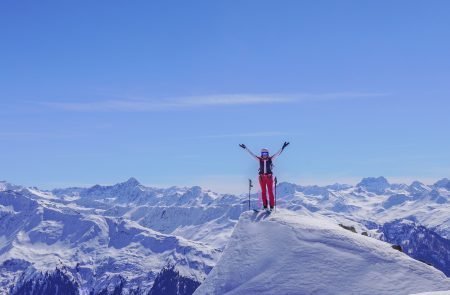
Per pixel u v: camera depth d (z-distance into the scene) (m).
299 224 30.41
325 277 27.23
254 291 27.80
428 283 26.19
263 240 30.09
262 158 33.94
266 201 33.94
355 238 29.14
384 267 27.11
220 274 29.47
